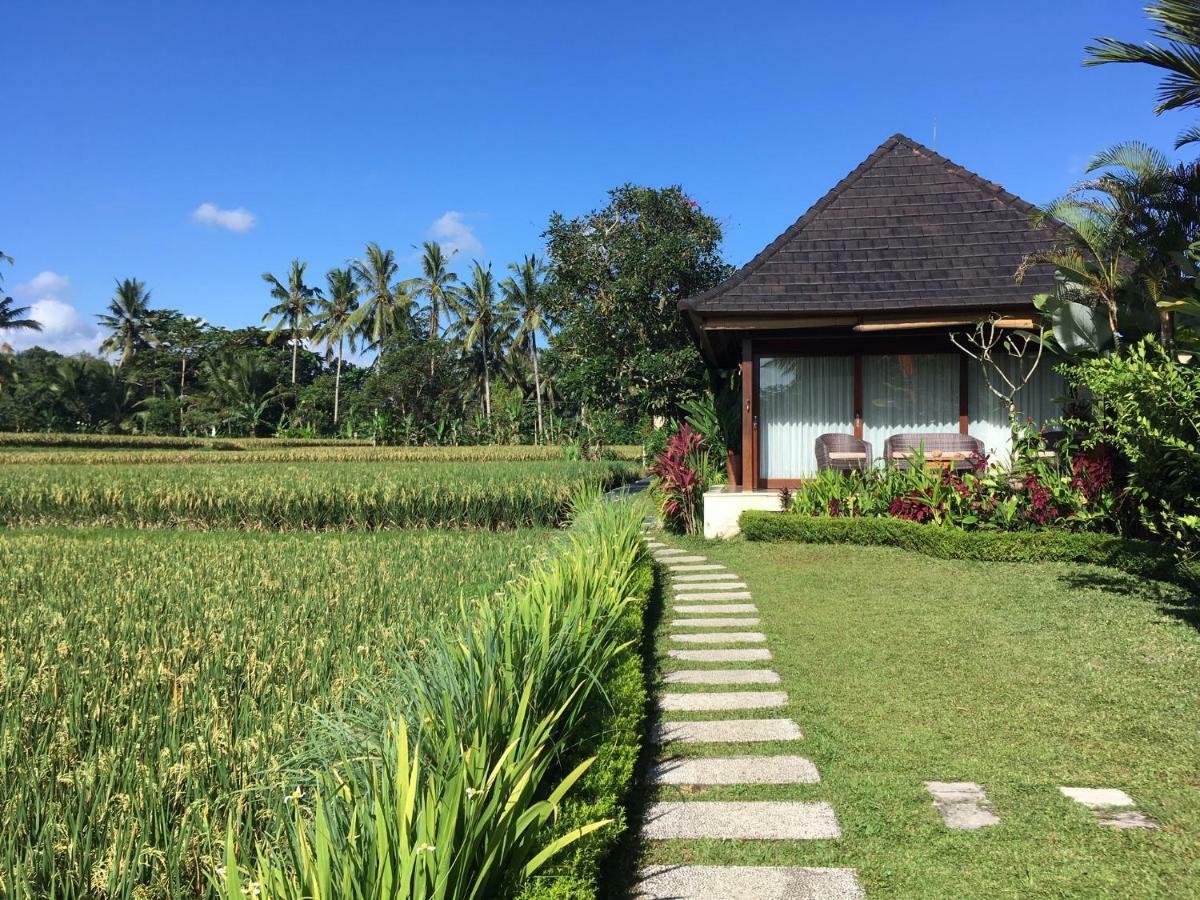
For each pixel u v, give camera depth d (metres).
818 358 13.40
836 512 11.78
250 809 2.86
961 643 6.84
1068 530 9.74
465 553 9.87
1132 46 8.33
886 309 11.77
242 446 52.78
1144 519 8.67
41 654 4.89
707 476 14.52
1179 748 4.74
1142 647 6.37
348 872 2.11
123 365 75.19
